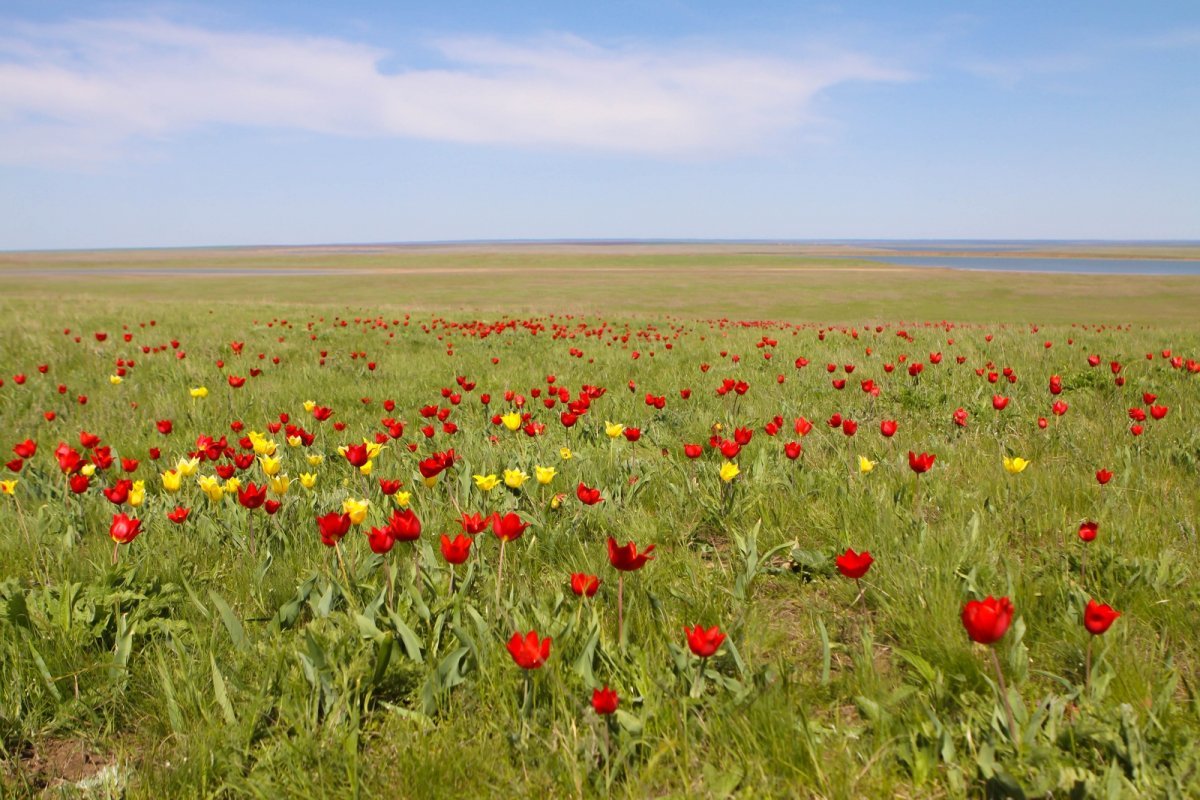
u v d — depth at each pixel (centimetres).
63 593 320
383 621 303
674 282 6656
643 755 236
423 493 484
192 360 1153
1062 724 238
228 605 313
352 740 231
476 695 266
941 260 14688
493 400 866
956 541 369
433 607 312
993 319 3425
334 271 9706
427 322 1981
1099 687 248
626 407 788
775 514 438
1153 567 335
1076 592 307
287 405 855
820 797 219
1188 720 242
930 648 285
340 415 804
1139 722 236
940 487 463
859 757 232
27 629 303
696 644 237
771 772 227
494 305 4138
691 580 357
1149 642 291
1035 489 457
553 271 9231
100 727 268
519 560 382
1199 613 306
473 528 312
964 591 318
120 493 377
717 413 744
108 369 1088
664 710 250
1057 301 4450
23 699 273
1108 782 201
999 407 606
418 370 1104
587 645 263
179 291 5406
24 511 476
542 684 264
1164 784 205
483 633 283
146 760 241
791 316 3669
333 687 261
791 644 311
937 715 248
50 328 1592
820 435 625
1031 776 214
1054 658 286
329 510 457
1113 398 758
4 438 693
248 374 1061
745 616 317
